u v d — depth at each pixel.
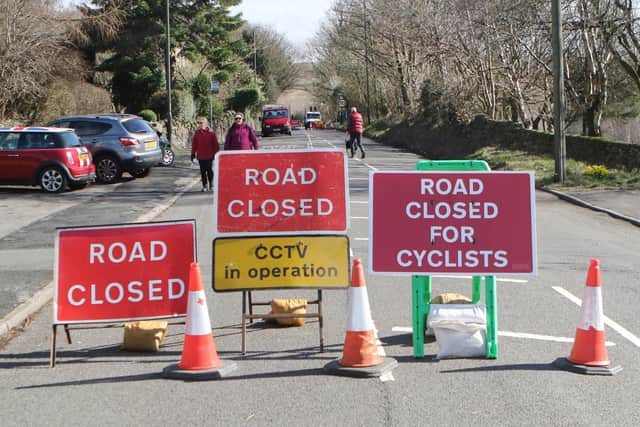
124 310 7.96
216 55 59.66
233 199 8.19
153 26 54.34
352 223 16.39
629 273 11.66
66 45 43.88
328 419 5.96
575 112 32.31
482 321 7.54
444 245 7.63
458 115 42.94
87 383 7.01
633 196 20.44
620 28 28.47
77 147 22.66
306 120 107.38
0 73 33.50
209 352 7.20
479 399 6.37
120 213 17.66
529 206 7.64
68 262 7.94
